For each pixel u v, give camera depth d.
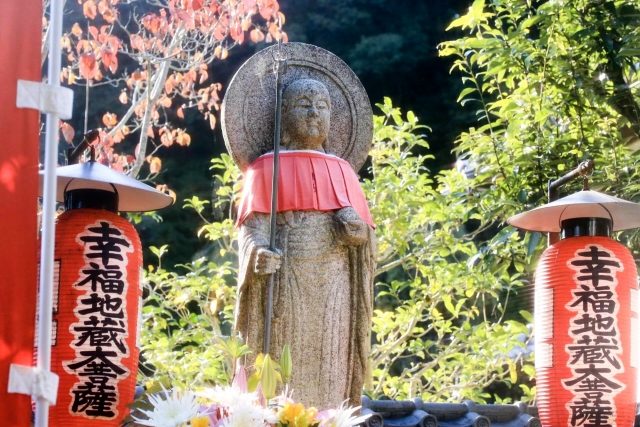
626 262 5.68
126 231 5.12
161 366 8.84
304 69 6.16
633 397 5.62
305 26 15.47
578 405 5.58
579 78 8.19
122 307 5.00
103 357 4.90
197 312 12.48
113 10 8.95
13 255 4.04
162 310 9.09
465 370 9.25
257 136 5.99
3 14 4.13
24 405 3.94
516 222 6.04
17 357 3.97
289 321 5.56
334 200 5.72
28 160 4.11
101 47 8.42
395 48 15.27
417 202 8.99
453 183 9.42
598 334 5.58
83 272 4.97
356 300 5.71
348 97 6.18
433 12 15.58
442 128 15.05
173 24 9.21
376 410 6.20
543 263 5.79
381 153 9.65
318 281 5.63
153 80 9.90
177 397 4.23
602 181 8.21
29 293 4.04
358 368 5.68
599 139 8.27
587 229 5.79
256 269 5.43
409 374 10.54
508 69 9.12
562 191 8.18
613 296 5.61
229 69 14.33
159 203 5.46
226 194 9.89
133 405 4.39
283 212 5.69
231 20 8.67
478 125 14.77
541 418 5.73
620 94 8.13
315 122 5.87
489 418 6.58
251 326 5.55
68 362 4.87
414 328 9.34
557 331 5.63
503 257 8.29
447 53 8.63
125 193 5.36
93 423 4.88
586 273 5.64
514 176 8.22
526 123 8.38
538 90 8.52
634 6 8.20
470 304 12.71
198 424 4.02
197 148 14.45
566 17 8.27
